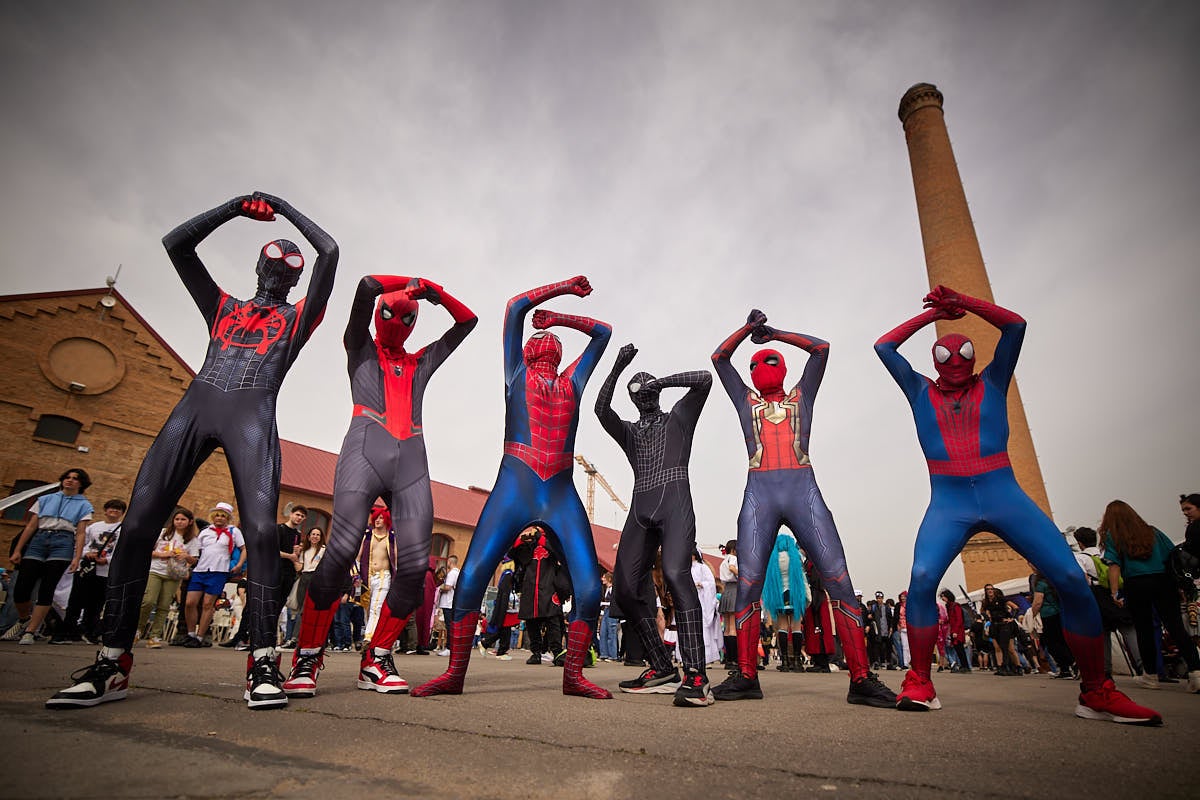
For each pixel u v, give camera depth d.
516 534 4.24
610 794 1.71
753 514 4.75
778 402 5.02
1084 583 3.52
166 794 1.56
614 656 13.01
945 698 4.96
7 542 17.83
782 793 1.76
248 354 3.49
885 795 1.76
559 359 4.72
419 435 4.27
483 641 12.47
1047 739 2.70
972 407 4.09
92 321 20.81
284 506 24.67
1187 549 6.30
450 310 4.59
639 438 4.93
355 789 1.67
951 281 31.16
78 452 19.70
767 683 6.45
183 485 3.30
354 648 10.94
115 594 3.02
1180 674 7.91
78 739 2.11
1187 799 1.74
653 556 5.00
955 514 4.01
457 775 1.86
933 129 34.62
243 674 4.64
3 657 5.14
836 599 4.38
